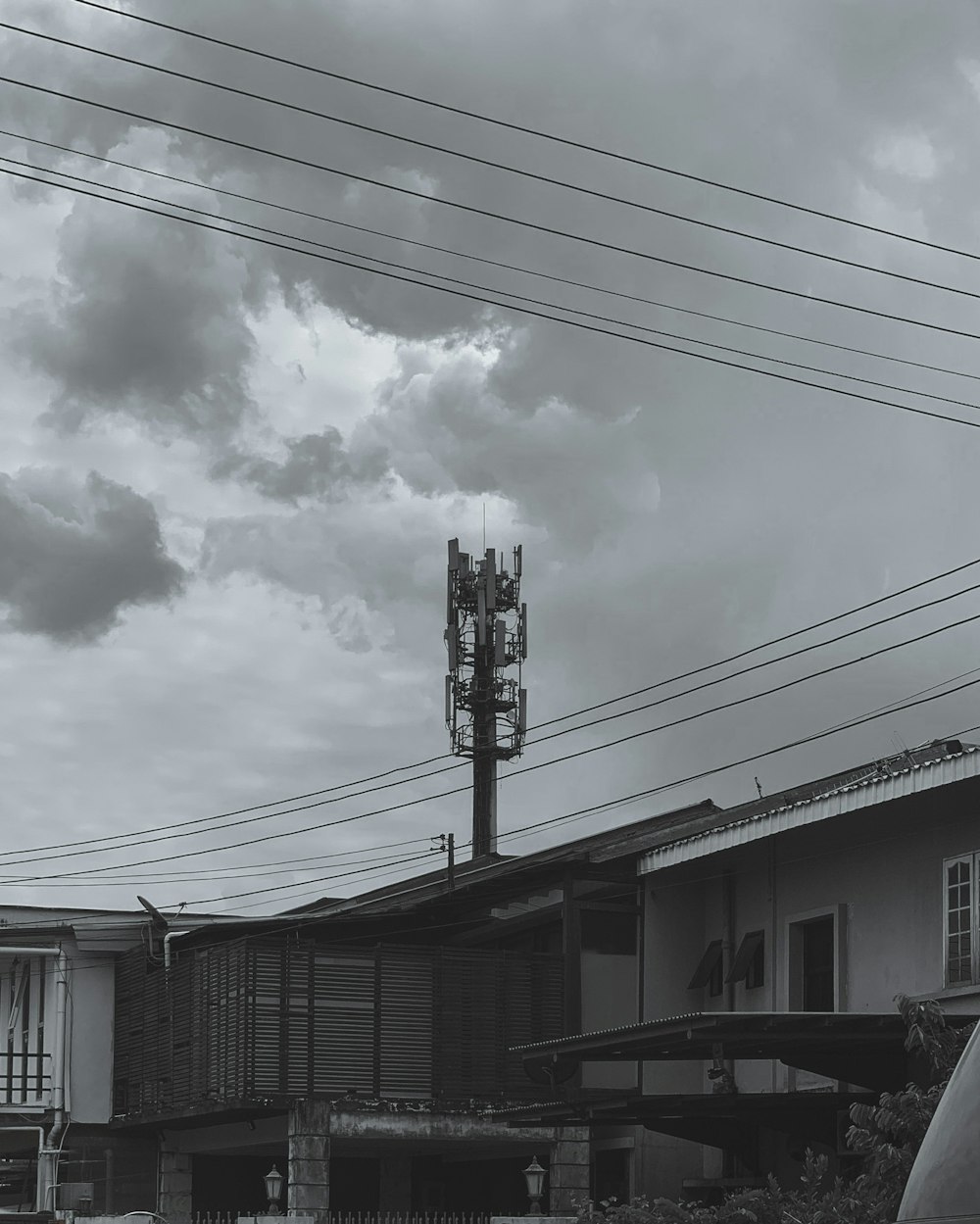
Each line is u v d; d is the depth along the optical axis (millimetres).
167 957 27047
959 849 18266
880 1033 14547
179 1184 27844
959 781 16688
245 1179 30219
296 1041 23719
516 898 25422
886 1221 13148
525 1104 23922
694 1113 18781
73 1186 27375
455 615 48594
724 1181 21281
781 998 21000
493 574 48469
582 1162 23906
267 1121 25281
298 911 29094
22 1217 24188
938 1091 13422
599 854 23391
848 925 19969
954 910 18047
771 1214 14711
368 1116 23297
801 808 19141
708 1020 14180
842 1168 18656
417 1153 28438
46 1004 29188
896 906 19188
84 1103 28641
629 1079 23844
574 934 23266
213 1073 24688
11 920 29578
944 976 18031
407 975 24562
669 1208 15492
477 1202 27766
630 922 23891
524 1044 24328
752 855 21719
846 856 20266
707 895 23359
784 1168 19906
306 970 24266
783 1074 20797
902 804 18109
